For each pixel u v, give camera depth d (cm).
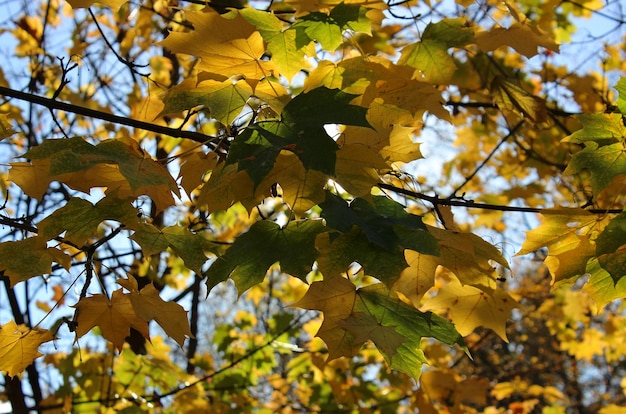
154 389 261
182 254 107
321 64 119
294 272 104
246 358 254
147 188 110
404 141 117
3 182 145
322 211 103
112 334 113
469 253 112
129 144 110
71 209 108
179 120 195
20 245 110
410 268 115
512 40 135
